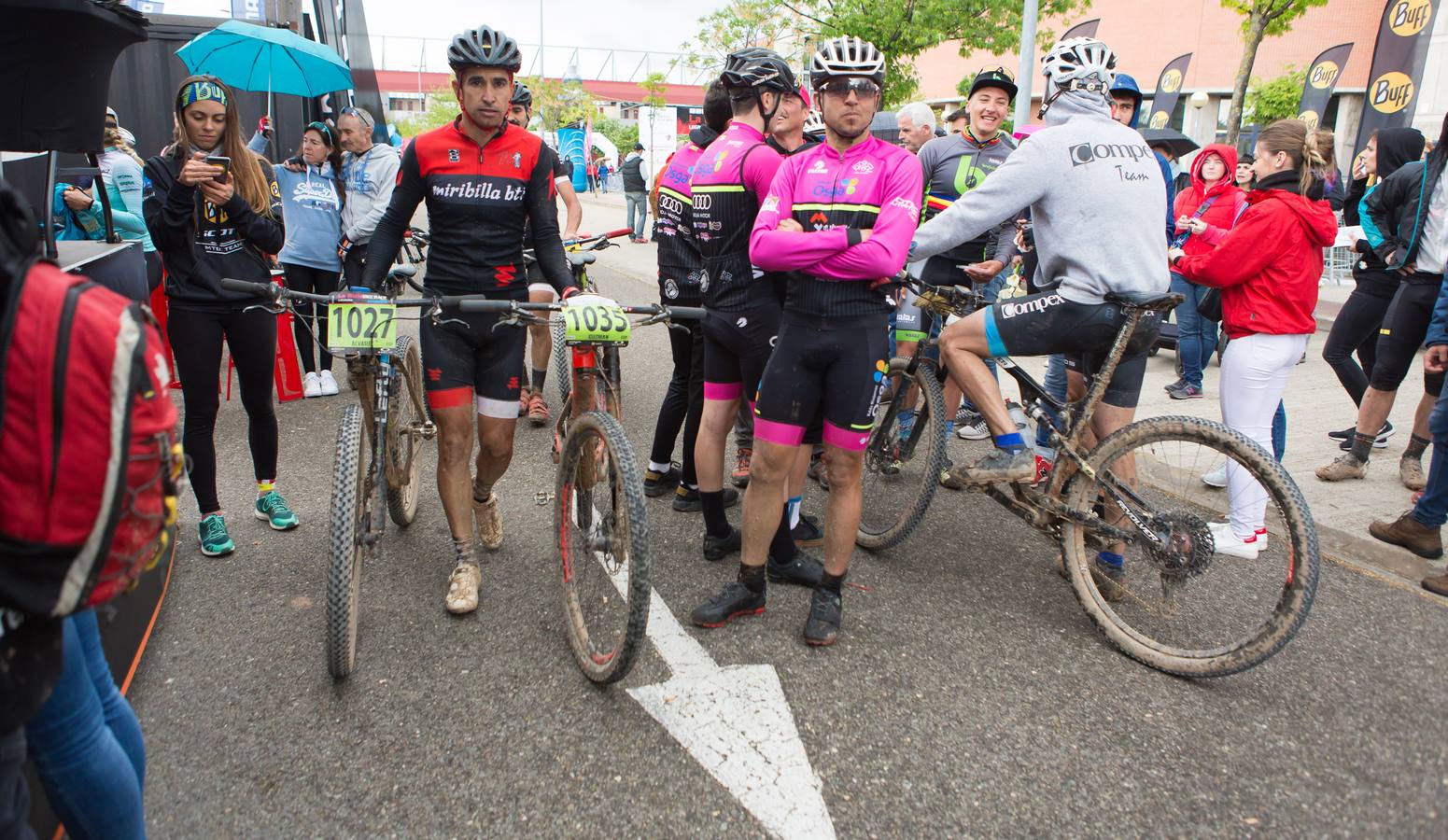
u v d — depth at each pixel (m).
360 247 6.51
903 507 4.22
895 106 15.49
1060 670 3.10
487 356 3.49
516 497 4.60
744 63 3.45
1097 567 3.63
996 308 3.41
